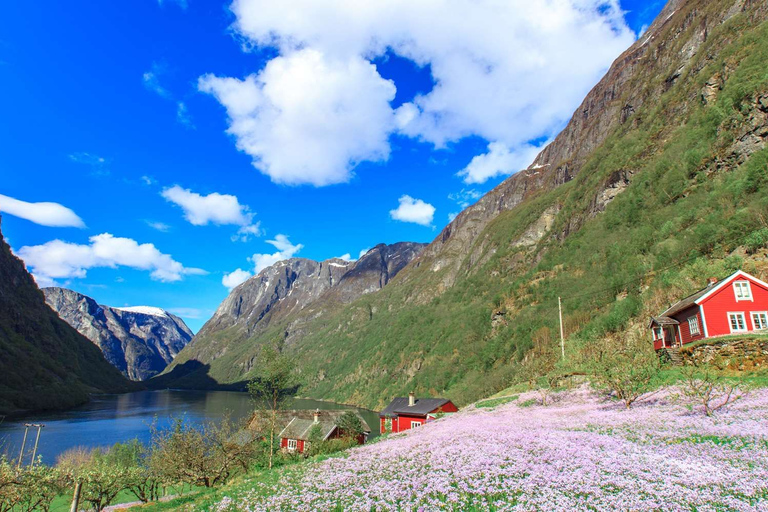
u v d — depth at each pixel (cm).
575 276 12688
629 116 19412
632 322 6788
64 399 17488
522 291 15025
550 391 4622
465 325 16800
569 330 9362
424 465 1920
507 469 1652
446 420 4266
